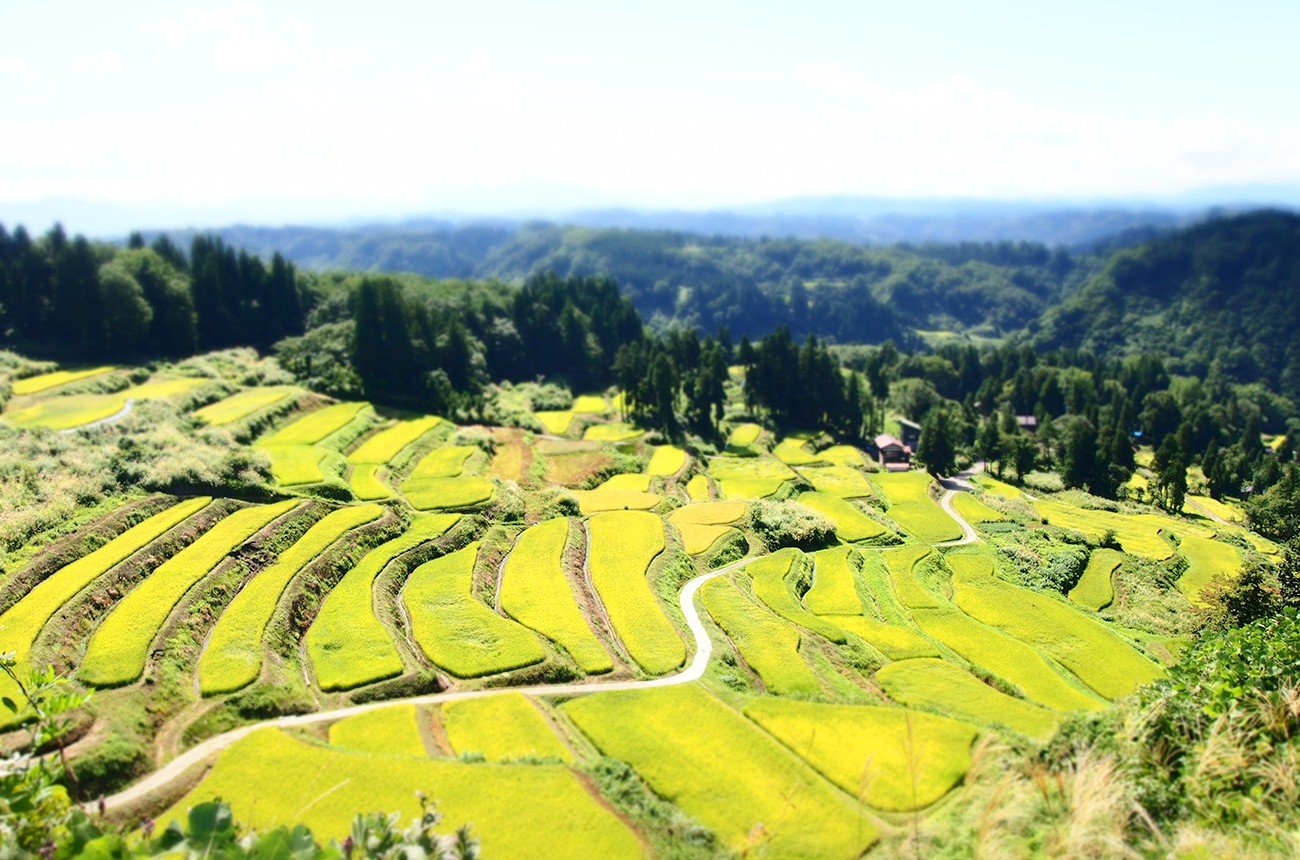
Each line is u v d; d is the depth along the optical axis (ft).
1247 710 73.05
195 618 166.09
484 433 357.00
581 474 331.77
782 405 479.82
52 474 213.66
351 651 163.63
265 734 128.57
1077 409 540.11
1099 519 344.28
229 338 437.99
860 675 175.73
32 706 55.67
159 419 279.08
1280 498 354.54
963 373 642.63
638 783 118.52
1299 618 87.04
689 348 521.65
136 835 104.94
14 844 40.09
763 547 258.57
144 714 134.21
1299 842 55.67
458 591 195.52
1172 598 256.93
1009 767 108.37
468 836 44.57
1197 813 66.03
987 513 328.08
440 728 139.44
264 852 39.14
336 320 465.06
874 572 244.01
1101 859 60.49
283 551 203.00
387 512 233.96
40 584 169.89
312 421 326.03
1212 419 514.27
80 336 376.89
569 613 187.42
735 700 150.82
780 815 111.34
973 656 190.60
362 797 111.45
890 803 114.11
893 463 426.10
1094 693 180.55
